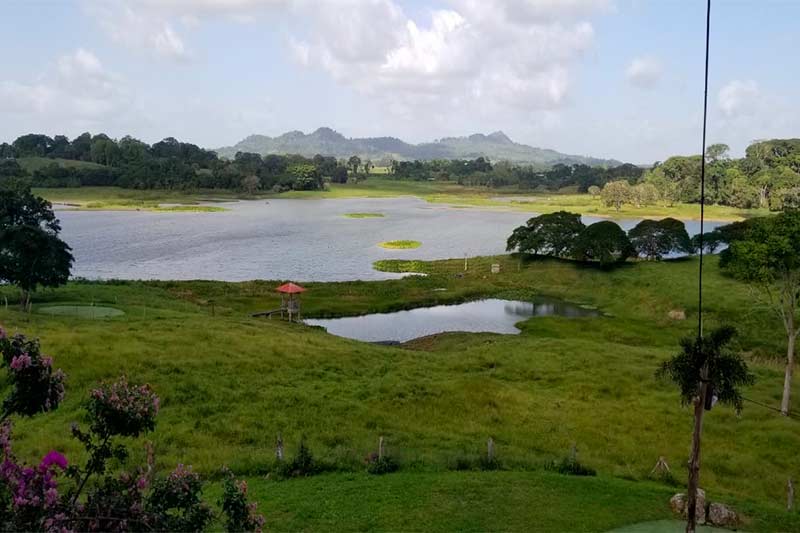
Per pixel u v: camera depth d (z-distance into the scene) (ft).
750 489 85.97
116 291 219.82
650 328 203.00
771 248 120.06
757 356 164.76
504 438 98.94
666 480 83.92
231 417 96.89
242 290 250.98
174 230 469.16
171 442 84.99
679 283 245.86
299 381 119.14
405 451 86.43
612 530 61.98
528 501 67.56
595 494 71.67
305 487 69.62
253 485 70.28
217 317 183.11
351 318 226.99
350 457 81.61
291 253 372.38
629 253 291.38
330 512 62.13
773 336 179.93
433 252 382.42
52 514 27.48
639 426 108.37
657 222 307.78
